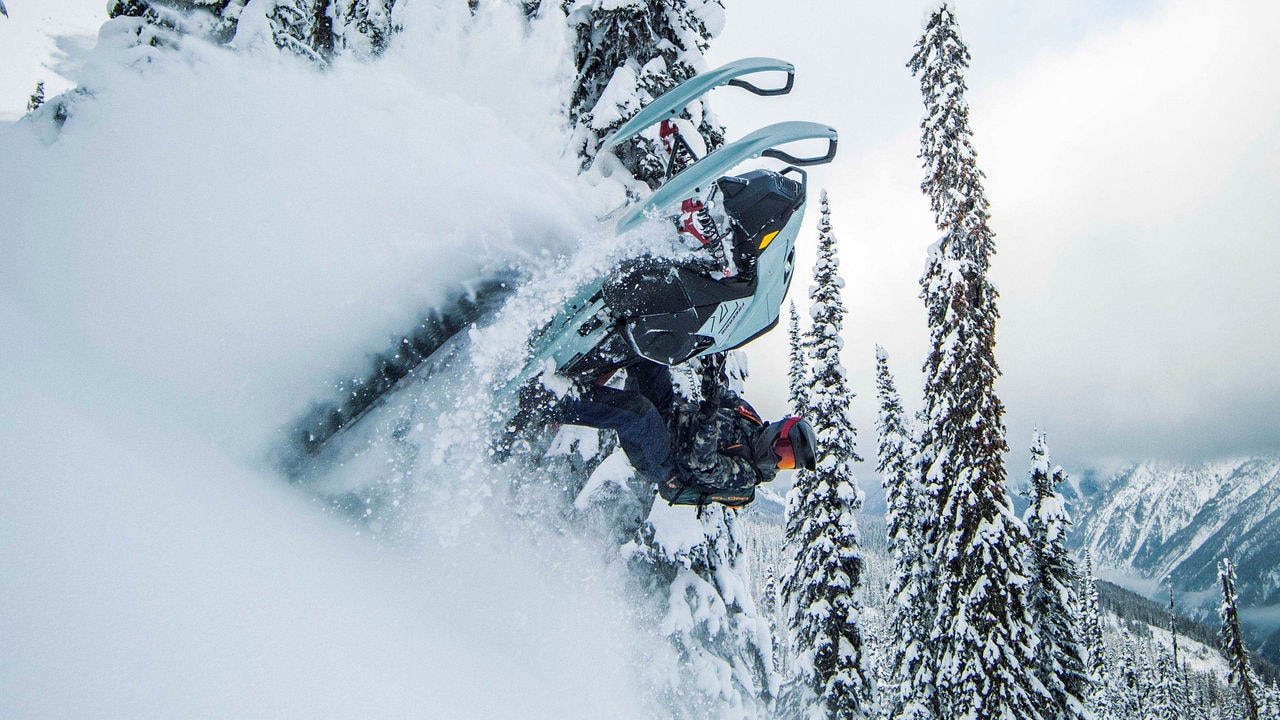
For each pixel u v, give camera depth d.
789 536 20.23
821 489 17.75
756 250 4.04
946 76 16.20
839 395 18.11
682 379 6.43
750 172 4.14
